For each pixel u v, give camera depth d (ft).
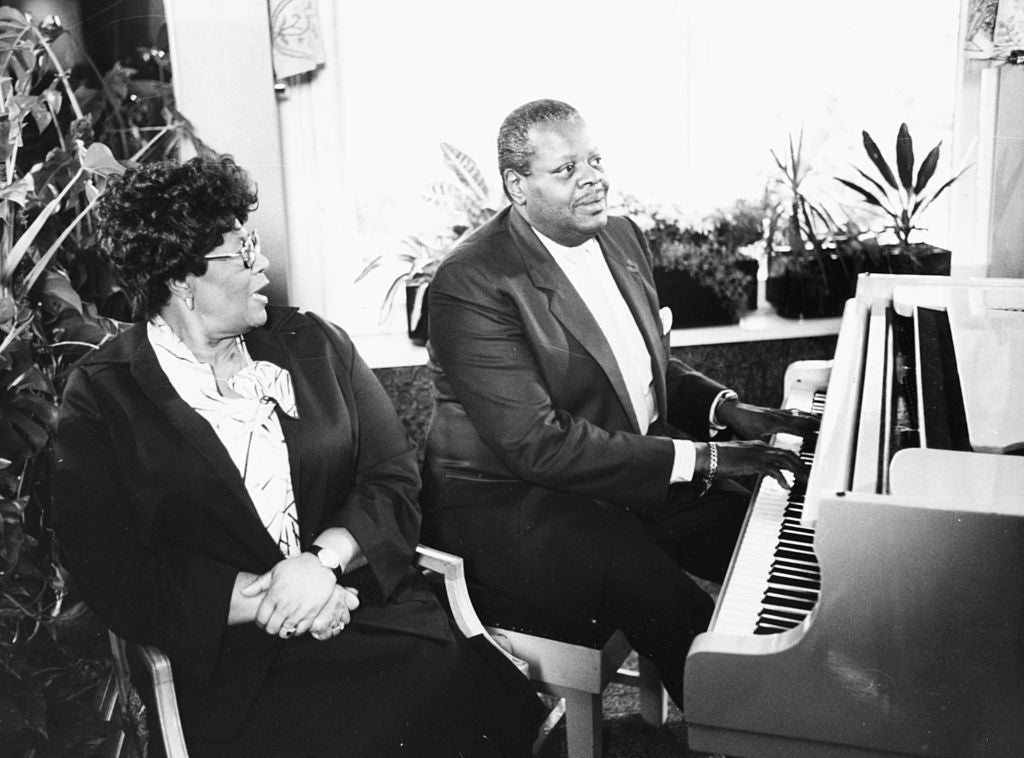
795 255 11.59
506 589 7.29
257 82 10.10
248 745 5.76
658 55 11.61
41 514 7.70
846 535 4.51
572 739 7.08
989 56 11.14
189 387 6.07
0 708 6.64
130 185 5.90
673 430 10.95
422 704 5.95
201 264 5.89
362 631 6.21
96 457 5.91
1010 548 4.33
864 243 11.68
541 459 7.18
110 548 5.86
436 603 6.57
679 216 11.50
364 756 5.70
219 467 5.97
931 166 11.22
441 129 11.32
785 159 11.79
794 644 4.72
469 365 7.29
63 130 9.07
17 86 7.77
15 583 7.44
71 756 7.07
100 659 7.75
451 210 11.44
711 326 11.58
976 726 4.54
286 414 6.31
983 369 6.35
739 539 6.23
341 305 11.48
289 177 10.96
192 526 6.04
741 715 4.88
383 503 6.48
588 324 7.48
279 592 5.88
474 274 7.34
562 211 7.36
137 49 9.54
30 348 7.34
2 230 7.55
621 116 11.69
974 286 8.11
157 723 5.68
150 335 6.17
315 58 10.26
